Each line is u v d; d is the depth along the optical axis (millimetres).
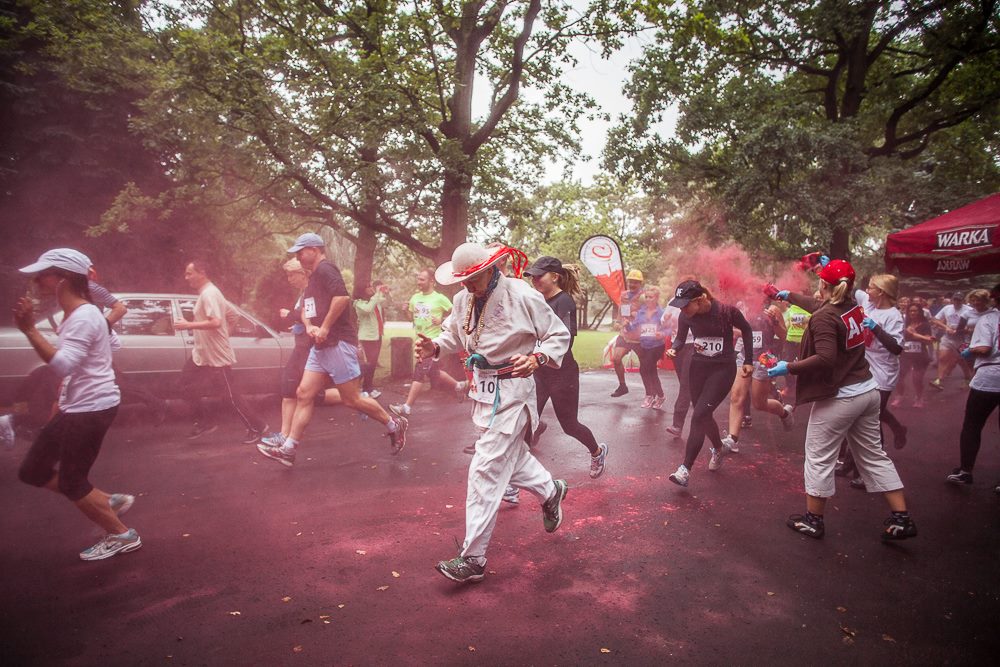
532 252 23922
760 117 15758
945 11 16047
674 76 16328
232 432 7152
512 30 12117
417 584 3395
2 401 6672
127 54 11570
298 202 12461
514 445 3510
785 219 15664
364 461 5926
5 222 12523
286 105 10812
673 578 3502
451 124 11883
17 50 12477
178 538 4000
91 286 5320
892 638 2928
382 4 10195
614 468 5742
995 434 7504
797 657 2758
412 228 15102
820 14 15766
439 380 9586
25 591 3275
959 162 20031
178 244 14094
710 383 5156
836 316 3990
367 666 2646
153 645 2783
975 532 4277
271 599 3213
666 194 17812
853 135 15125
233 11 10867
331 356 5512
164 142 11828
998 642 2906
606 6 11062
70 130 12594
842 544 4035
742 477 5477
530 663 2684
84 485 3549
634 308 9125
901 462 6176
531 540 4016
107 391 3537
